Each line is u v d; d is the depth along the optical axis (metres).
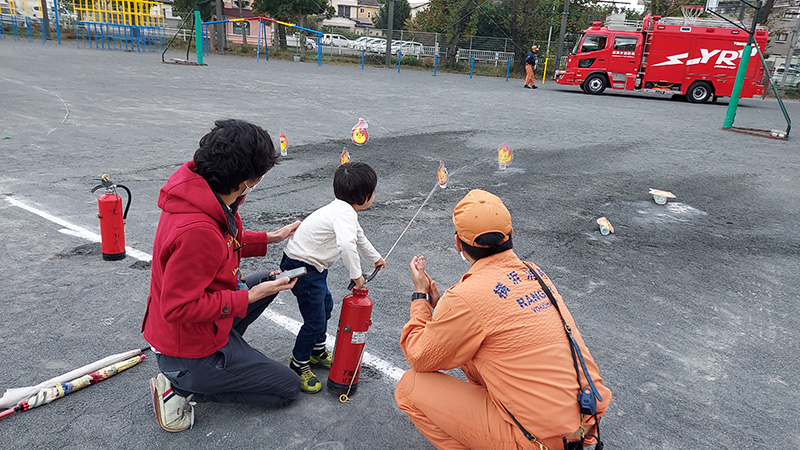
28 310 3.46
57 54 22.70
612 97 21.34
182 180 2.12
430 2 36.78
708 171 8.77
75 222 5.06
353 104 14.20
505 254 2.10
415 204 6.34
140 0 30.89
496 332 1.95
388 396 2.88
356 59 34.84
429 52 36.12
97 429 2.48
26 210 5.29
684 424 2.79
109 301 3.65
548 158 9.16
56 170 6.69
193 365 2.31
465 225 2.06
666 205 6.86
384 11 58.88
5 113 9.86
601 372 3.20
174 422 2.46
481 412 2.09
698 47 20.48
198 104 12.45
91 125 9.45
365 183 2.70
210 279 2.14
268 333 3.39
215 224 2.13
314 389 2.85
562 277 4.56
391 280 4.31
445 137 10.48
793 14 36.28
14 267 4.06
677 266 4.96
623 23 22.38
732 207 6.92
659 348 3.52
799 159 10.00
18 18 33.66
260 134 2.14
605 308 4.04
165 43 33.25
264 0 33.75
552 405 1.90
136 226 5.04
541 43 35.81
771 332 3.83
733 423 2.82
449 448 2.26
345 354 2.72
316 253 2.69
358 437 2.56
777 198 7.44
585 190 7.35
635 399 2.97
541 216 6.17
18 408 2.54
